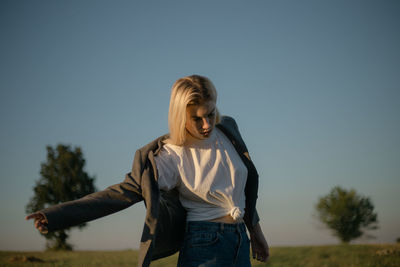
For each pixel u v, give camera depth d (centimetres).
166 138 235
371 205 2891
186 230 223
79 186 3875
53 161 3897
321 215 2986
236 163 234
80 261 1209
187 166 224
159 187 214
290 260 1055
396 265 905
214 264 210
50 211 174
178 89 217
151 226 197
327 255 1091
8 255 1445
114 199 195
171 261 1048
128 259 1215
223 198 222
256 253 259
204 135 225
